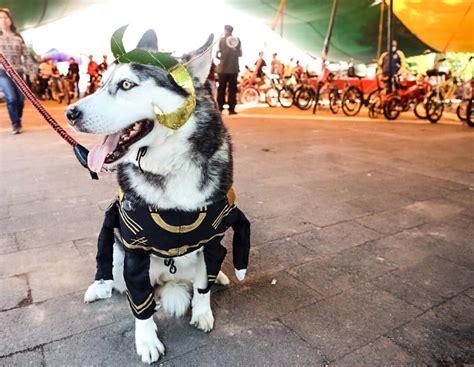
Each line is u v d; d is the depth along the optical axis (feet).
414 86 35.06
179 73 5.72
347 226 11.64
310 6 45.44
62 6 44.42
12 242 10.27
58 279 8.59
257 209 12.87
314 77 46.55
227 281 8.57
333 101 40.11
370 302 7.98
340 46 60.08
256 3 45.16
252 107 43.91
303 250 10.15
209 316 7.22
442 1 40.98
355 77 45.91
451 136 26.58
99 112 5.51
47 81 54.03
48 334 6.89
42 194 13.97
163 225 5.92
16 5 41.75
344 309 7.76
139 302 6.15
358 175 16.98
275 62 53.72
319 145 23.04
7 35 23.16
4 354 6.40
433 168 18.20
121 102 5.63
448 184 15.83
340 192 14.69
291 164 18.67
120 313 7.52
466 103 34.50
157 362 6.34
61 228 11.16
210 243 6.59
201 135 5.93
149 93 5.67
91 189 14.53
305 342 6.83
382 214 12.60
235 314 7.59
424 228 11.57
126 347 6.64
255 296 8.18
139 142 5.65
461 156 20.59
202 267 6.90
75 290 8.21
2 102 44.06
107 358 6.40
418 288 8.48
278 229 11.36
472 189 15.24
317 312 7.66
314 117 36.29
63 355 6.43
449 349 6.66
